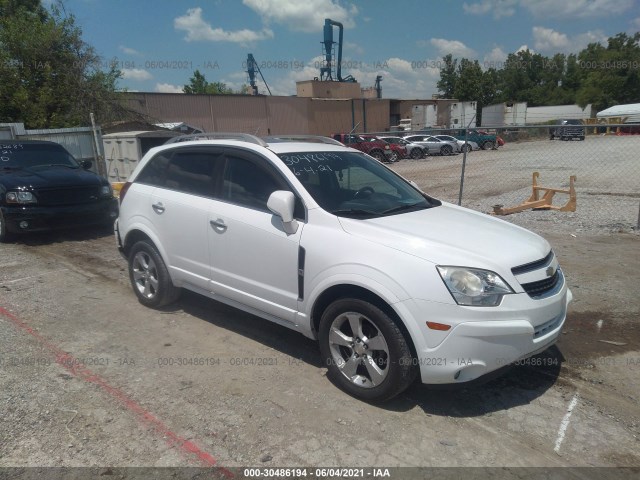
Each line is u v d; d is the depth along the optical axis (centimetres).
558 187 1463
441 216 415
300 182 398
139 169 538
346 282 344
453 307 311
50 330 470
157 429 319
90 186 855
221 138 480
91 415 333
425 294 316
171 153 506
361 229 359
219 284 445
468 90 6562
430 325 314
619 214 995
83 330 471
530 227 895
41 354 420
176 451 298
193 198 464
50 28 1972
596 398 361
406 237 346
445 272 317
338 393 364
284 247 385
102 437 310
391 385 332
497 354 316
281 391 366
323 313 369
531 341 326
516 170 1992
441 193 1402
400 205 433
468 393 367
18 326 477
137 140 1321
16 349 429
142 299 529
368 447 304
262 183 421
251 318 506
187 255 470
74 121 2019
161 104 3222
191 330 475
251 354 426
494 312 313
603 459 296
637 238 791
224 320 500
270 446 304
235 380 381
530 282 337
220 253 436
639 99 6381
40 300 549
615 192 1322
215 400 353
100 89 2095
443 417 337
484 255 335
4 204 792
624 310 511
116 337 457
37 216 793
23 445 301
